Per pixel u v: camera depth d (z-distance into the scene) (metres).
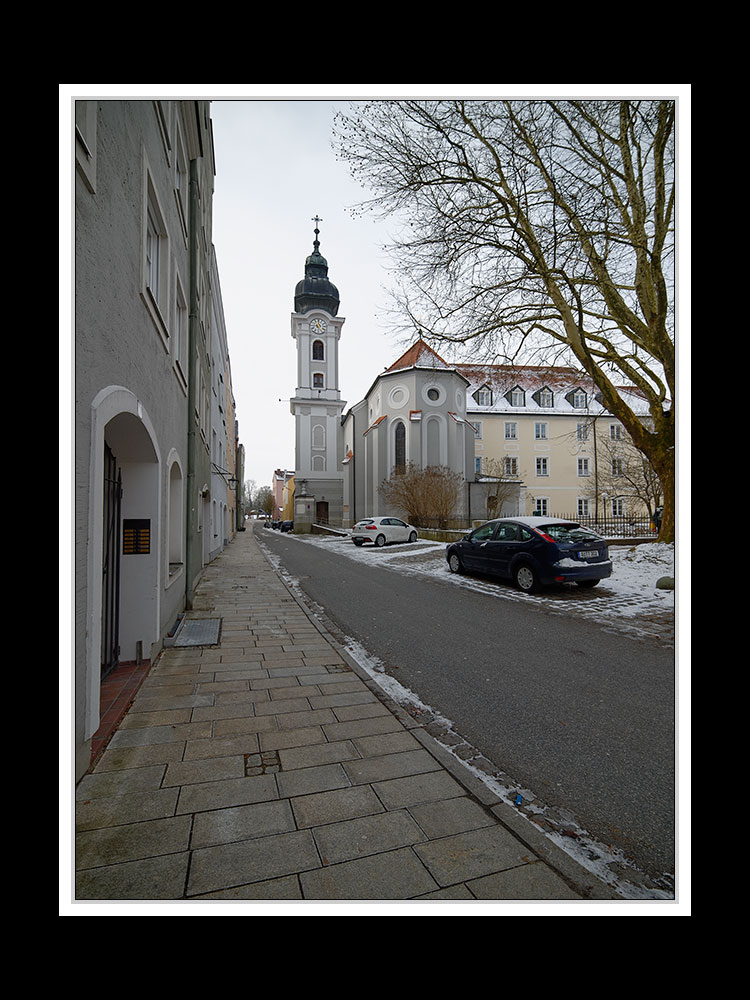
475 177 10.34
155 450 5.02
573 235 9.49
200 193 12.04
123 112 3.76
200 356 11.70
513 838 2.47
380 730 3.70
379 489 33.81
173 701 4.25
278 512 90.44
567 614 7.91
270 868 2.23
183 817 2.60
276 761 3.22
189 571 8.53
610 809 2.78
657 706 4.29
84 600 2.93
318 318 49.94
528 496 40.69
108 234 3.37
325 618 7.71
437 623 7.36
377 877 2.19
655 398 12.59
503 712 4.14
